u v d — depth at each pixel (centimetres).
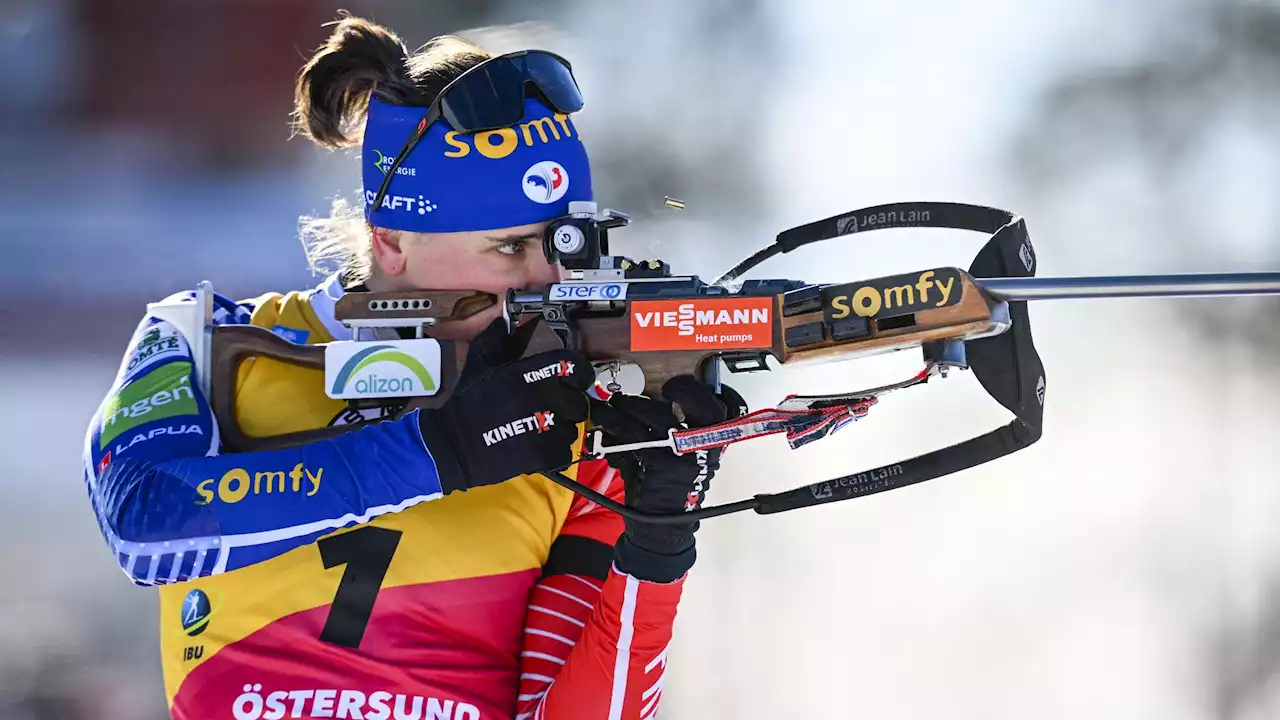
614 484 827
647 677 753
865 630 1638
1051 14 3116
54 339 2631
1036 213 2898
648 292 707
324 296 831
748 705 1501
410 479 695
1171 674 1530
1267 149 2945
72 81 3347
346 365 754
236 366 781
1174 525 1822
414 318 759
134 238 2991
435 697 756
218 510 692
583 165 804
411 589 757
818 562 1794
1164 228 2802
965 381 2269
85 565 1794
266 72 3366
